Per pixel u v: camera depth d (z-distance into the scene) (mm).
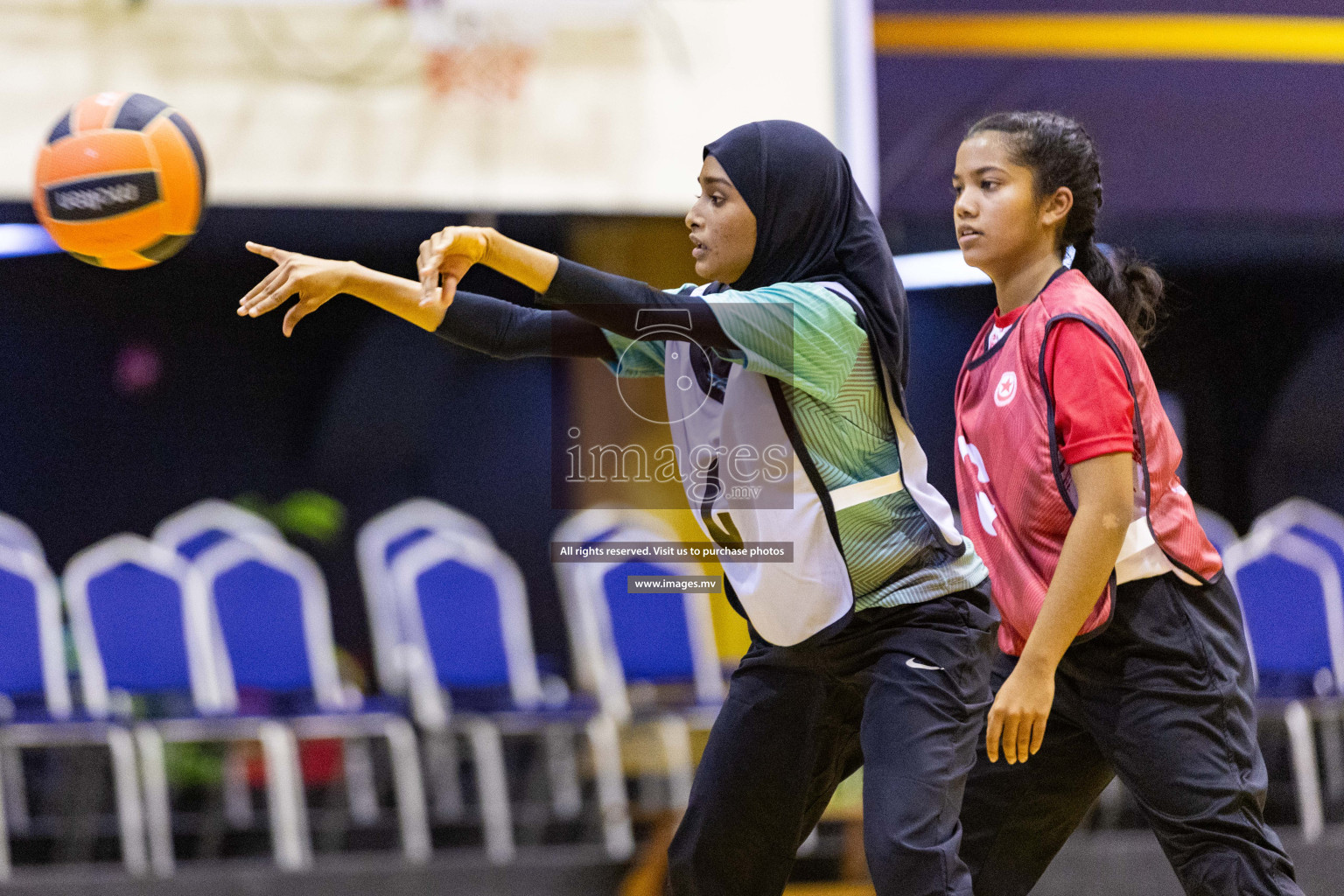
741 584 7785
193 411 24188
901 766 7344
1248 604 17547
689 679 16984
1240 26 17328
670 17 17438
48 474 23859
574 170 17375
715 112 17500
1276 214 17547
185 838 17109
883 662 7656
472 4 17172
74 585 16609
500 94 17266
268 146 16922
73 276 23594
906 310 7941
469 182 17234
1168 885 15539
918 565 7699
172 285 23906
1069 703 8359
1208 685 7988
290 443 24406
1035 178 8273
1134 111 17172
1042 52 17125
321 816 17656
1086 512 7621
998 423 8281
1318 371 23859
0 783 16719
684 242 20328
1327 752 17594
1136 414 8008
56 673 16359
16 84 16531
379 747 18438
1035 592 8109
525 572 23781
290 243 21797
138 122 7988
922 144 17109
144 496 24094
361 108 17078
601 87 17391
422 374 24094
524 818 17375
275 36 16922
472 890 15391
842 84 17250
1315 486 23953
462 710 16797
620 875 15820
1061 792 8664
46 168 7934
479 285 22547
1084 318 7820
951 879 7125
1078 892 15328
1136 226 20641
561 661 23047
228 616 16969
